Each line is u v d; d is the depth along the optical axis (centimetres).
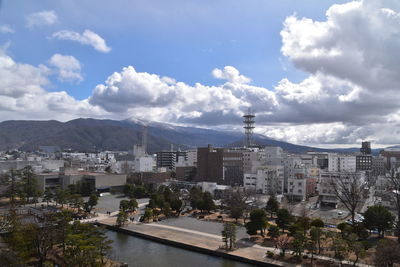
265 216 7200
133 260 6019
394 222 7462
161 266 5709
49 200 11188
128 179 16275
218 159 17575
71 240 5391
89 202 10050
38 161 18962
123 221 8450
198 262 5931
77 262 5006
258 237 7194
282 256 5866
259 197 11462
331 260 5634
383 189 12581
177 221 9031
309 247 5566
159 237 7281
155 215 9300
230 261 5984
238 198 10225
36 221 7188
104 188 14750
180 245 6825
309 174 15638
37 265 5434
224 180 17138
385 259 4894
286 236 7112
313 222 7456
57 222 6125
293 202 12225
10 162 17150
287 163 16375
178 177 18775
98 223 8662
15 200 11012
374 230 7588
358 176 12431
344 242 5372
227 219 9281
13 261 4772
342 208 11069
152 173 17662
